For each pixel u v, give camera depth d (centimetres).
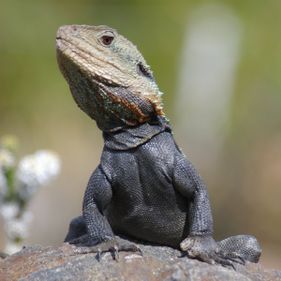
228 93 2361
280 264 2434
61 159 2242
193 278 758
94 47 802
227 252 819
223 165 2478
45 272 780
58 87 2233
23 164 1104
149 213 824
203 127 2338
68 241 866
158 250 818
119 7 2320
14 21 2212
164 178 812
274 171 2703
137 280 765
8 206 1105
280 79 2397
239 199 2614
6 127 2225
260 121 2520
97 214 814
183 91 2311
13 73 2209
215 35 2344
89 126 2277
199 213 811
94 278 769
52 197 2211
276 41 2395
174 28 2333
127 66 806
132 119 812
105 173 816
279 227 2688
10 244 1112
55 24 2255
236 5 2395
